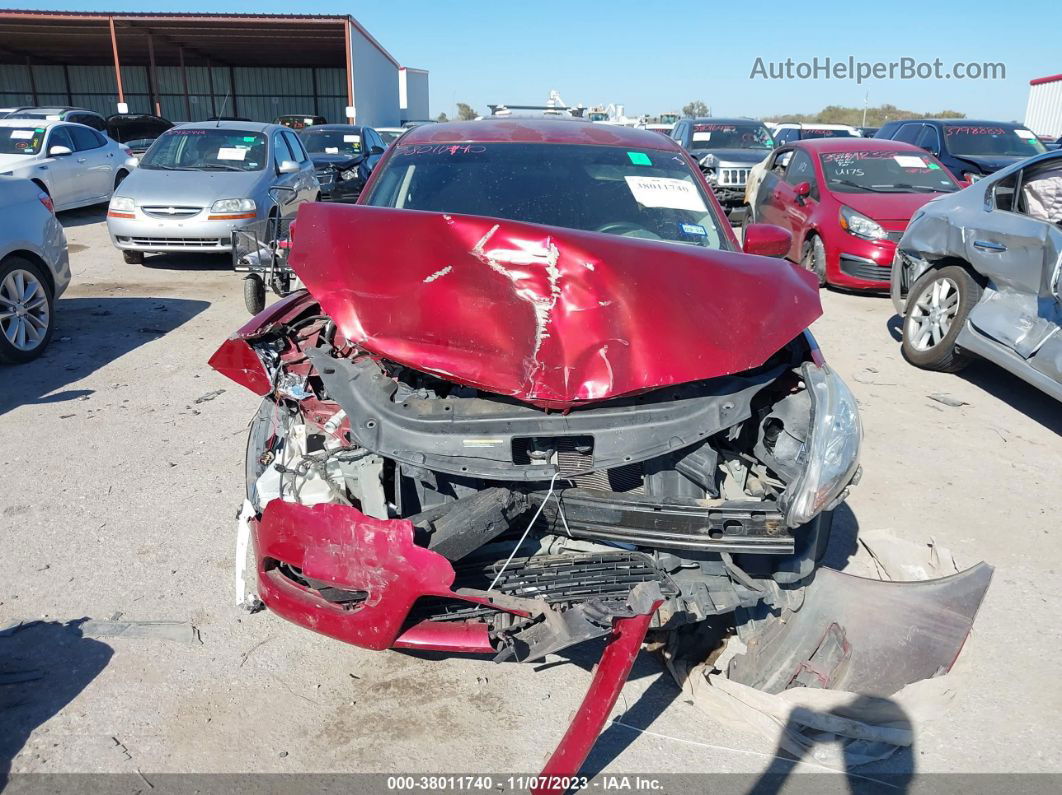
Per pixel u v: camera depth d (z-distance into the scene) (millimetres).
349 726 2850
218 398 5852
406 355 2664
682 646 3150
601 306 2764
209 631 3320
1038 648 3365
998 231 5938
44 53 35656
